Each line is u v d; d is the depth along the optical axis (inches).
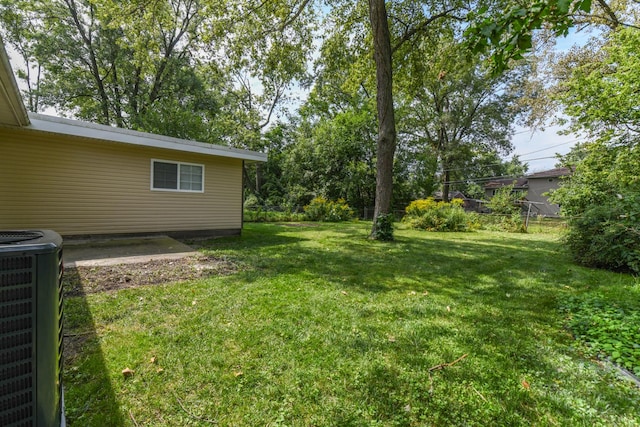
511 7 70.8
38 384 37.3
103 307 112.0
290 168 764.6
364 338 93.9
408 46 384.8
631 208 206.7
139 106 639.1
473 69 760.3
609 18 343.0
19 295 35.7
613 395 69.4
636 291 150.3
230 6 318.0
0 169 209.5
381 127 312.7
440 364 80.5
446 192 938.7
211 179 313.0
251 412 61.7
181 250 226.2
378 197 321.4
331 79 463.8
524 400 67.1
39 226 224.1
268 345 88.2
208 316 106.8
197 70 658.2
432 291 146.0
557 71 442.0
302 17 362.0
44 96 602.5
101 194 248.8
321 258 214.1
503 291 149.3
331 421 59.7
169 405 63.1
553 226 555.2
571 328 105.5
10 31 546.9
